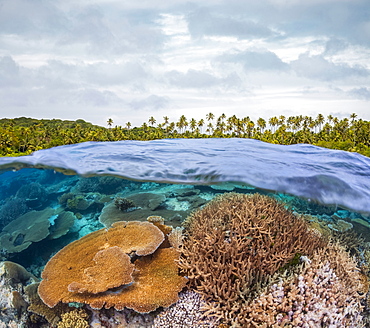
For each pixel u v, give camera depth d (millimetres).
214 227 5809
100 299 4590
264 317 4016
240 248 5117
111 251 5578
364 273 6426
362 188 7832
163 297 4637
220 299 4387
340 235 7805
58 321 5102
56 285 5086
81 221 10336
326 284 4793
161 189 12594
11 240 8914
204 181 9578
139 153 10578
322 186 8000
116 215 9281
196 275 4941
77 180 14680
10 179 14984
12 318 5461
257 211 6570
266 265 4949
